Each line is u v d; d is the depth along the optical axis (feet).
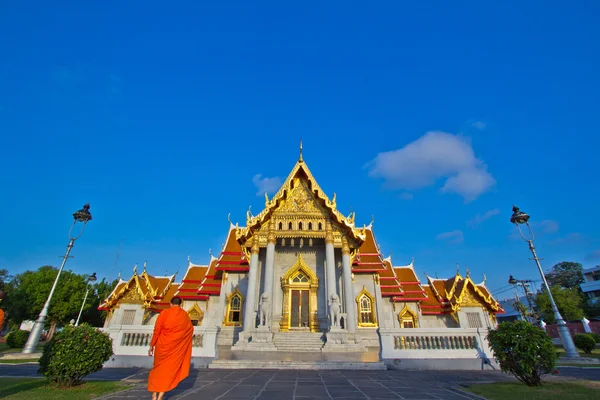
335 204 95.20
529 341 38.63
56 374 33.71
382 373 48.83
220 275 117.39
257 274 97.25
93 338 36.58
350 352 71.36
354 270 108.99
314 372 49.34
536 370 37.86
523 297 239.71
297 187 99.60
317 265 98.99
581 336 95.76
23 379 40.24
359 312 105.19
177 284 129.90
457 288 119.44
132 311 111.96
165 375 24.91
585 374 49.90
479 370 52.75
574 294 201.57
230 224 126.31
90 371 35.14
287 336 79.77
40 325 80.18
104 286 197.47
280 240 96.53
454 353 55.11
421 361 54.34
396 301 114.32
